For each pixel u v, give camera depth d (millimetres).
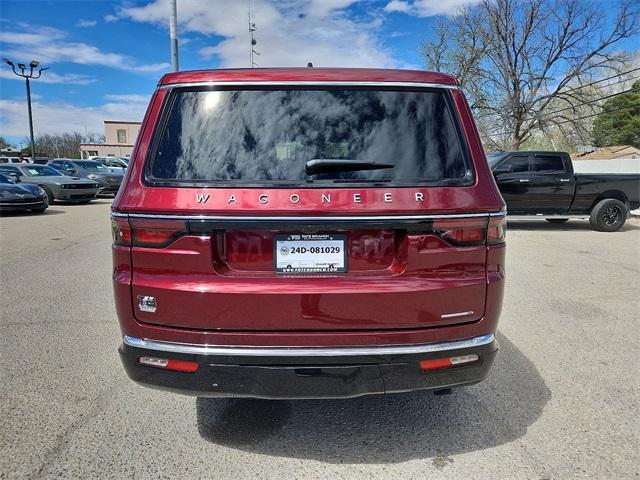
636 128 47062
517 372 3324
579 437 2518
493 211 2127
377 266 2086
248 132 2135
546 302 5051
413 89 2225
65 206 16062
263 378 2070
